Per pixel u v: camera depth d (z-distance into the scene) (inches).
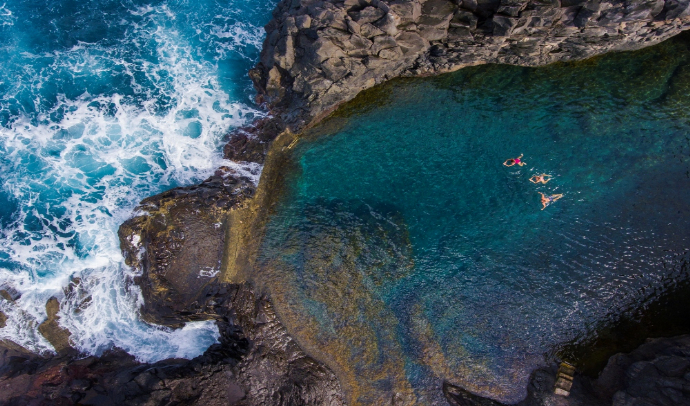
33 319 850.1
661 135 920.9
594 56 987.9
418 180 917.8
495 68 995.3
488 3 874.1
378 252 854.5
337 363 802.2
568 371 779.4
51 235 868.0
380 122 964.6
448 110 973.2
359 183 914.1
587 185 895.1
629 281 829.8
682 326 807.7
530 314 820.0
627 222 864.3
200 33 1048.8
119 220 876.6
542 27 899.4
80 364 842.2
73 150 928.9
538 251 852.0
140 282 852.0
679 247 842.8
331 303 825.5
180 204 852.6
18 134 939.3
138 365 855.1
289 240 859.4
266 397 778.8
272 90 962.1
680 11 881.5
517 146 935.0
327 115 966.4
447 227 875.4
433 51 949.8
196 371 791.7
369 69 922.1
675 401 685.9
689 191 879.1
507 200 893.8
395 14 872.3
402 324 818.2
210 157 935.0
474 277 839.1
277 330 812.0
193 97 981.8
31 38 1023.0
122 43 1029.8
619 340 804.0
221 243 848.3
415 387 788.6
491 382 791.1
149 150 933.8
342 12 869.2
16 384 802.8
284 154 933.8
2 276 848.9
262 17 1069.8
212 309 823.7
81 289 862.5
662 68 964.6
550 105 961.5
